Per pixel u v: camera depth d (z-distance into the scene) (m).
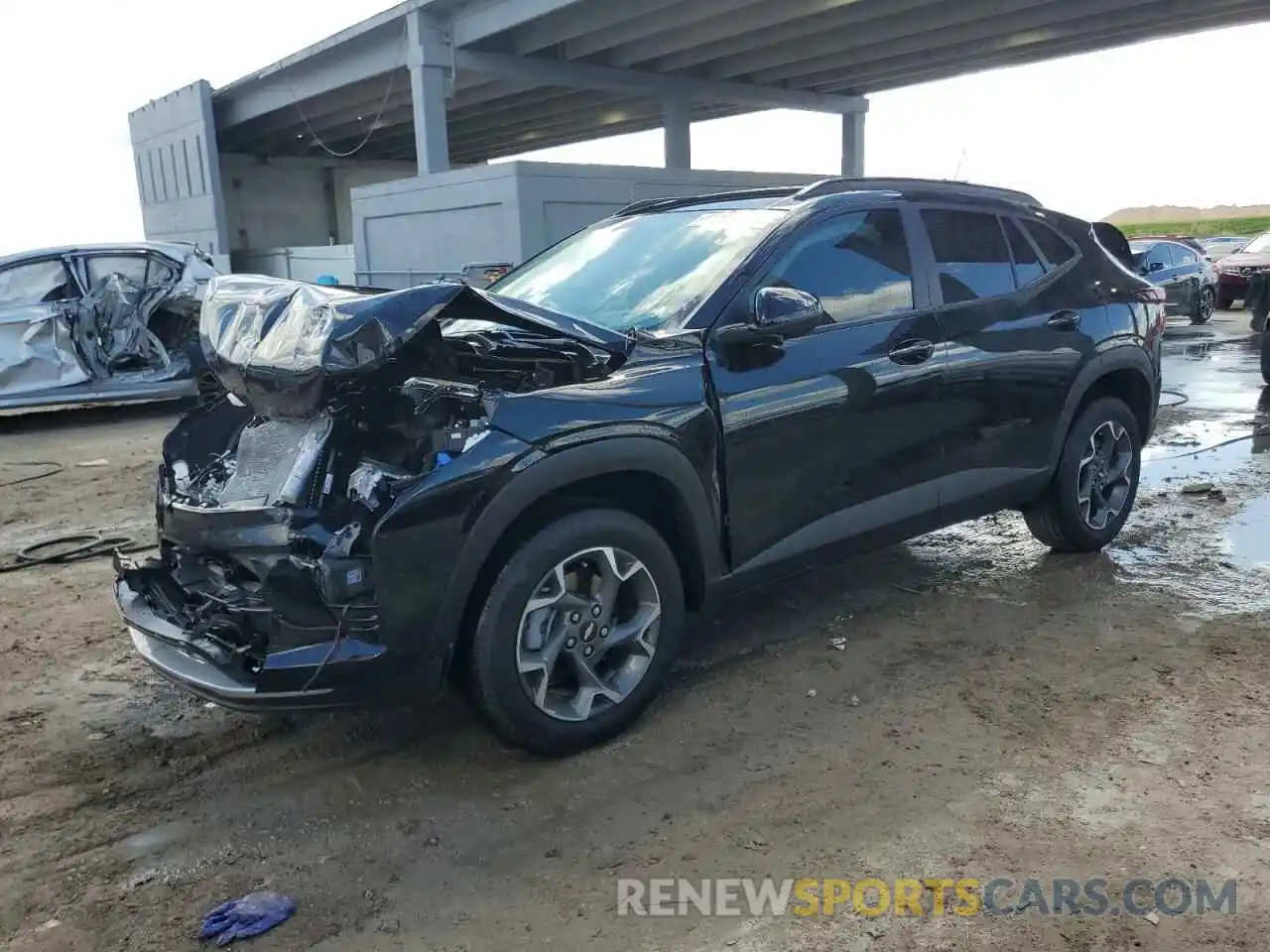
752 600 4.95
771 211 4.20
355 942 2.60
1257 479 7.05
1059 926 2.56
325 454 3.23
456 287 3.21
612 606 3.49
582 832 3.05
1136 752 3.40
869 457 4.13
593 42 22.72
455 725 3.77
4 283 10.24
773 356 3.80
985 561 5.45
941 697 3.85
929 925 2.58
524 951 2.54
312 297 3.29
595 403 3.35
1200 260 18.55
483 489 3.09
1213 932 2.52
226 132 34.34
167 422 11.23
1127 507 5.55
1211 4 19.83
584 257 4.58
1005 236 4.88
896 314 4.25
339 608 2.98
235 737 3.73
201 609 3.29
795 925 2.60
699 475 3.59
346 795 3.31
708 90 26.86
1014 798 3.14
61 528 6.70
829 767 3.37
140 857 2.99
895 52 24.03
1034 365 4.77
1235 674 3.96
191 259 11.17
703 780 3.31
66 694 4.11
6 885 2.87
